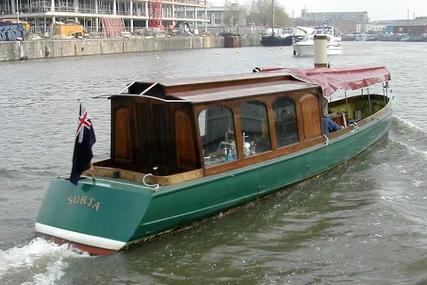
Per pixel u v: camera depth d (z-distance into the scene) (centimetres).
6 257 948
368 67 1792
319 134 1388
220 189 1084
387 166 1544
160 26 11512
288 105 1279
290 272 916
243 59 7500
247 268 933
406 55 8038
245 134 1162
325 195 1291
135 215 959
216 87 1184
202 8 13812
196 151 1056
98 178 1044
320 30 9262
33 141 2062
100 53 8781
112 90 3806
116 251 961
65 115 2678
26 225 1147
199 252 988
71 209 1003
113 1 10244
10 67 5950
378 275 894
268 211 1184
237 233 1070
